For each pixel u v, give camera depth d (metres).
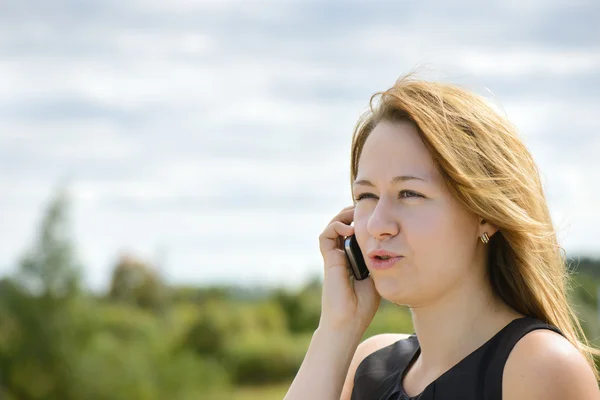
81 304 22.20
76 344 21.78
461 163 2.14
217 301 31.53
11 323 21.39
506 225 2.17
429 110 2.18
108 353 22.14
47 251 21.64
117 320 24.12
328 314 2.52
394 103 2.24
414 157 2.19
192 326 28.30
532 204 2.22
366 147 2.28
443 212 2.17
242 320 30.38
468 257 2.21
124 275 28.44
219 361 27.88
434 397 2.14
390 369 2.46
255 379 28.42
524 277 2.25
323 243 2.61
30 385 21.17
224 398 24.89
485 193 2.14
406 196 2.20
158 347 23.89
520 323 2.14
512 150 2.24
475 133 2.18
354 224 2.32
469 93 2.28
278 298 32.56
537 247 2.24
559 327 2.28
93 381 21.61
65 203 21.64
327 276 2.56
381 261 2.23
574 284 2.83
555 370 1.98
